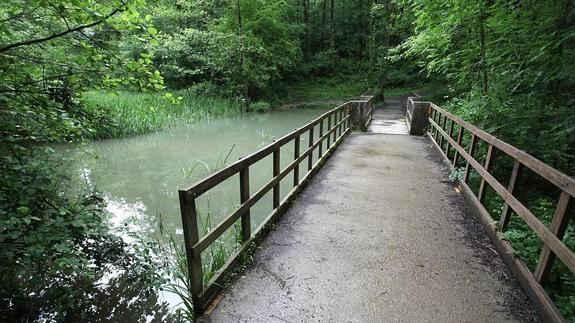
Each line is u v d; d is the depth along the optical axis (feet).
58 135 12.09
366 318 7.86
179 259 12.51
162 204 20.43
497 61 18.84
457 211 14.14
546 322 7.54
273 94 74.33
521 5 16.63
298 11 102.78
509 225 12.69
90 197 13.15
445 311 8.06
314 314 8.00
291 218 13.44
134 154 32.53
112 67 10.87
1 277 11.00
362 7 105.40
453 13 19.11
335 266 10.00
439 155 24.29
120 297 11.37
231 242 13.51
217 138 40.27
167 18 61.41
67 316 10.68
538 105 16.31
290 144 35.19
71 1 8.52
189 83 68.69
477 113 17.98
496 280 9.29
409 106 39.37
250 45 61.98
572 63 14.67
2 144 10.77
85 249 11.75
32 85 10.64
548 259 7.97
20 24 9.93
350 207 14.56
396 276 9.48
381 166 21.34
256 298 8.60
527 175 17.16
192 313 9.14
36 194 10.52
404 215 13.71
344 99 80.28
